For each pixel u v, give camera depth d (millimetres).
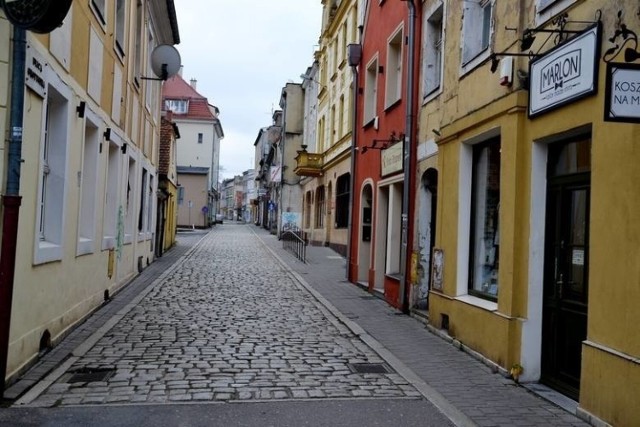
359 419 5625
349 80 23781
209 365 7438
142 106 16234
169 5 17719
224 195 151250
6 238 5723
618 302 5262
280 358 7953
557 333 6762
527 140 7195
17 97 5816
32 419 5328
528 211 7117
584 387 5660
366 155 16359
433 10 11117
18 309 6398
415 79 11844
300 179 41125
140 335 9086
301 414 5719
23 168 6363
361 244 16672
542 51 6875
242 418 5559
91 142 10133
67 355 7609
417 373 7355
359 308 12500
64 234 8164
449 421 5625
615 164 5379
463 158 9180
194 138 65938
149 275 17156
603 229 5508
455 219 9234
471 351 8273
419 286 11492
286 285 16297
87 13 9047
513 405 6141
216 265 21250
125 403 5875
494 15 8109
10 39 5852
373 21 15977
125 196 13766
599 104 5703
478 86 8570
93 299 10570
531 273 7066
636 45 5156
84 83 9016
